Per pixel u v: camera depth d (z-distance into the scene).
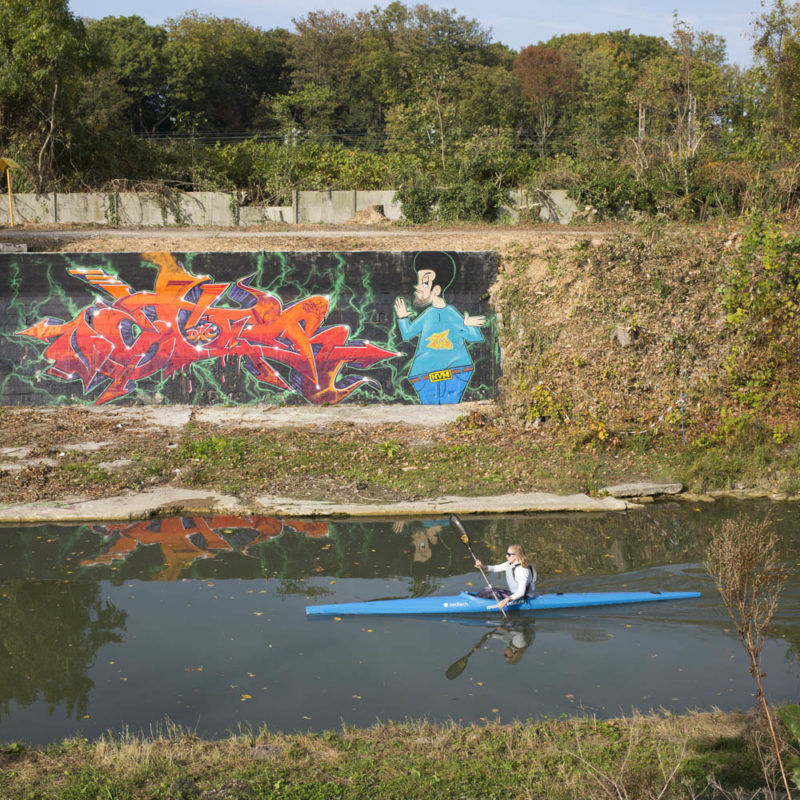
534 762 6.24
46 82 34.72
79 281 21.17
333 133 72.94
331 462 16.58
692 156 33.12
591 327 19.89
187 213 32.47
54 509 14.02
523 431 18.39
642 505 14.91
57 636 9.55
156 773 6.17
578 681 8.36
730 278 19.75
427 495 15.02
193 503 14.46
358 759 6.38
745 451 16.84
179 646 9.27
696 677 8.40
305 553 12.55
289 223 31.34
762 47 34.31
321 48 86.88
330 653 9.12
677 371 19.03
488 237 26.95
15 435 18.12
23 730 7.36
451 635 9.68
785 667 8.58
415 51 82.50
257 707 7.80
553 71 77.25
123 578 11.49
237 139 69.69
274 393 21.59
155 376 21.36
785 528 13.48
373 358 21.72
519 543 12.94
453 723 7.20
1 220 32.03
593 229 29.00
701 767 6.05
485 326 21.83
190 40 82.56
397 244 26.05
